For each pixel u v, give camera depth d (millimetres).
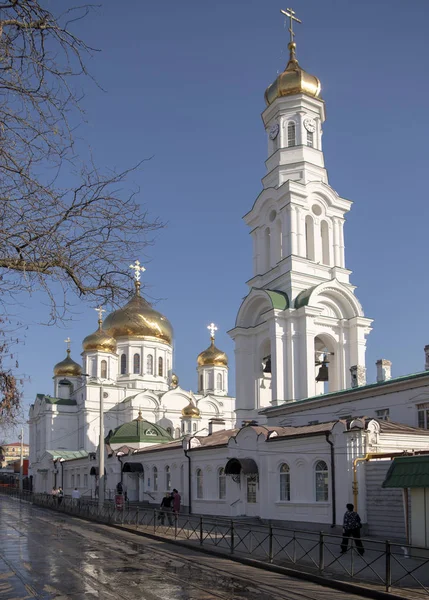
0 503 63562
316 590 14922
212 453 37500
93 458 58750
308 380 40875
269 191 47250
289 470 29406
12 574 17250
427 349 32625
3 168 9539
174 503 34375
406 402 30281
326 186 46656
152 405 75438
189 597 13867
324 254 46844
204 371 87000
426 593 13766
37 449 79312
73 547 23875
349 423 25844
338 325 44031
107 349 76125
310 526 27344
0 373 11883
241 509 33188
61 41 9211
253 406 44562
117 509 37875
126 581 15969
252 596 14016
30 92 9242
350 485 25188
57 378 83812
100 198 10320
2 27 9023
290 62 49938
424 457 18578
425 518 18328
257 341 45406
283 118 48656
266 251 48031
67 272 10680
